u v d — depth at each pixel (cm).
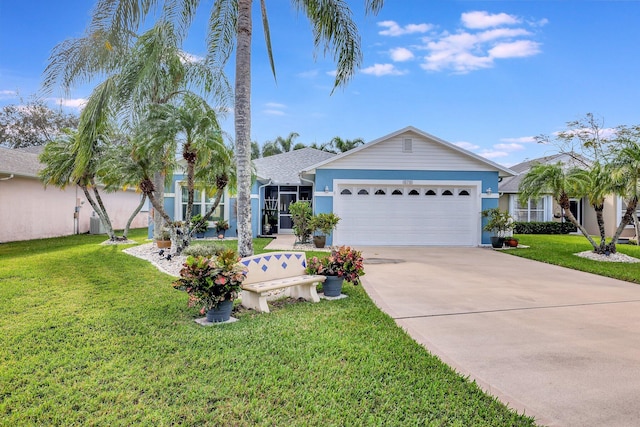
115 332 468
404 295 699
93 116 948
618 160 1146
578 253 1300
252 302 584
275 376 354
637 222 1638
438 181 1539
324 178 1535
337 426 279
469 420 289
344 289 736
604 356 421
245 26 812
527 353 429
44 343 430
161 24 951
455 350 436
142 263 996
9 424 276
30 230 1661
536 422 289
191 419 284
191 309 571
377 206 1546
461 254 1292
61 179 1423
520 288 767
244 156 802
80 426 276
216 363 381
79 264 963
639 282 841
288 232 2108
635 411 307
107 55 949
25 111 2948
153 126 971
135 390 327
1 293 655
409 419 289
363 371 368
